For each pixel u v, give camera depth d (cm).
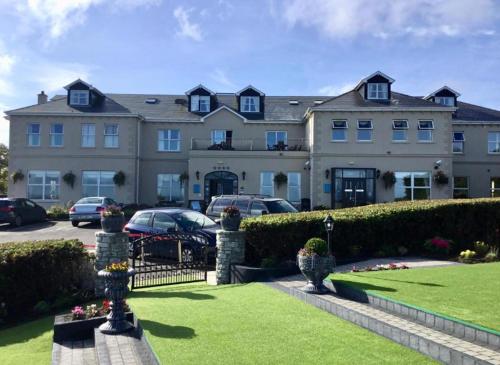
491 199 1324
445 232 1255
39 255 873
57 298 901
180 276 1102
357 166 2716
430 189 2706
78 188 2934
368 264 1074
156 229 1326
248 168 2845
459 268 916
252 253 1104
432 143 2714
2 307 806
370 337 545
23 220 2283
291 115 3180
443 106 2709
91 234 1969
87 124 2966
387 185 2698
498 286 708
